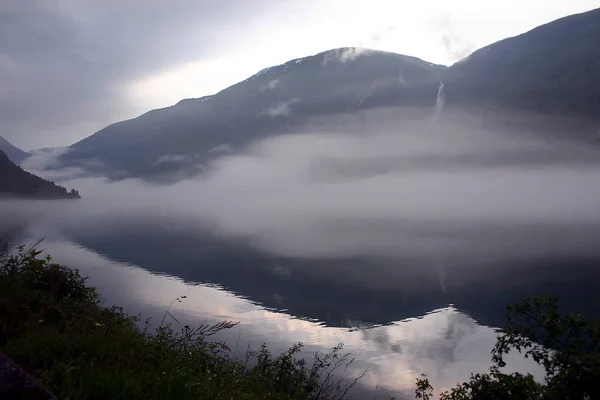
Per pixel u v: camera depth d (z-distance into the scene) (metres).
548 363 5.29
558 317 5.39
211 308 70.50
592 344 5.14
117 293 66.44
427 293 103.38
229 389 4.61
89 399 3.17
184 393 3.59
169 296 74.75
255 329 55.44
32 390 2.48
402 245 193.88
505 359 33.22
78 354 3.94
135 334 5.22
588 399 4.84
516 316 5.69
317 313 80.25
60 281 6.17
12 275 5.74
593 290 93.50
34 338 3.97
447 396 5.91
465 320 76.75
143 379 3.62
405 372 41.16
